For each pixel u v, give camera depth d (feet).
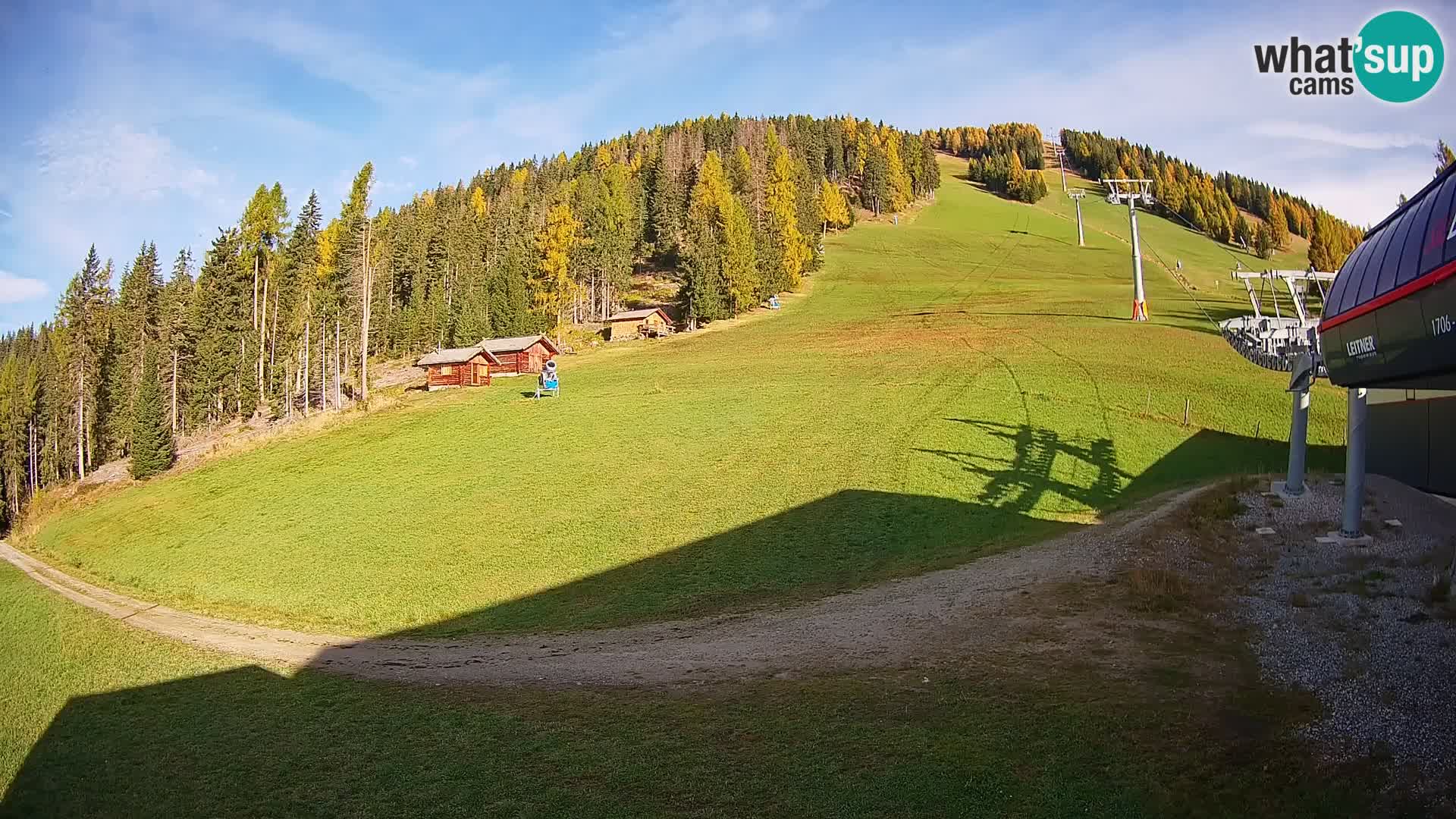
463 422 196.95
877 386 187.83
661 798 46.55
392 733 61.00
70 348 284.20
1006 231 562.66
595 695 64.75
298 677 78.02
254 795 53.42
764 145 604.49
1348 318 61.21
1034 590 77.77
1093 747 46.50
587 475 144.15
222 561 127.85
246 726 66.03
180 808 52.85
